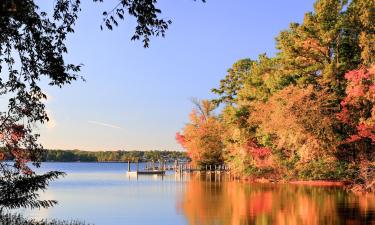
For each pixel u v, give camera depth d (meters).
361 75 30.08
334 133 36.75
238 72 69.31
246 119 47.03
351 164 34.56
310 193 30.91
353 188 31.62
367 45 32.50
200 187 40.03
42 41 11.62
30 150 14.65
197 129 72.19
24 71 12.17
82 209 24.28
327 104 36.84
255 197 29.19
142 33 11.41
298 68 41.19
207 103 72.88
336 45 38.78
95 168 130.38
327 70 37.09
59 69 11.86
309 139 36.06
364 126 31.42
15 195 12.51
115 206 25.69
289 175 41.72
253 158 46.34
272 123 38.38
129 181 52.91
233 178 54.16
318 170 36.94
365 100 32.16
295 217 20.00
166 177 62.75
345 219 19.14
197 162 73.25
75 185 45.94
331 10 38.12
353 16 36.81
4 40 11.31
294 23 40.88
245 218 20.11
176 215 21.53
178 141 78.75
